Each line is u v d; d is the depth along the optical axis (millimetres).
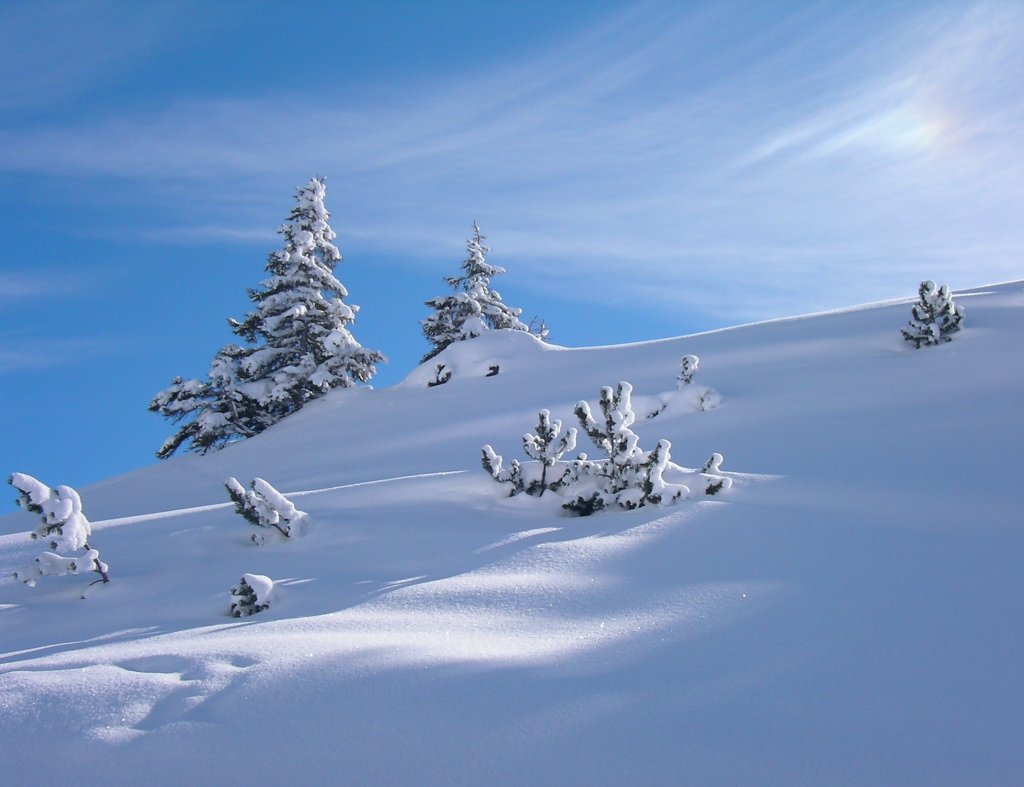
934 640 3113
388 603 3928
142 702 2684
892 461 6406
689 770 2234
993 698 2637
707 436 8914
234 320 29609
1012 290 16828
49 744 2438
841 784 2172
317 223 30078
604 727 2461
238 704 2627
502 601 3834
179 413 26750
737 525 4969
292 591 4629
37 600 5125
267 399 27031
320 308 29281
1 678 2963
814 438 7809
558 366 20453
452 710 2562
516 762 2271
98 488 16953
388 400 21375
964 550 4211
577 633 3316
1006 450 6348
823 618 3389
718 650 3078
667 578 4062
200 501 12656
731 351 16188
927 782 2180
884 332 14461
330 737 2414
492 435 13250
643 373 16297
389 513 6512
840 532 4684
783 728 2465
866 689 2723
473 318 36688
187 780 2223
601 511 6199
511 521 6148
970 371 10172
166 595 4934
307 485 11180
